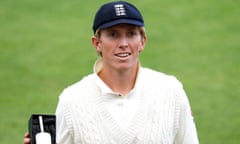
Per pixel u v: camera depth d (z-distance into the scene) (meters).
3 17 49.66
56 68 40.00
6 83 37.62
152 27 46.50
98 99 13.41
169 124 13.49
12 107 34.19
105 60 13.29
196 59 40.91
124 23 12.83
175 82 13.91
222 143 29.25
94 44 13.57
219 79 37.56
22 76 38.72
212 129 30.83
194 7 50.00
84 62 40.91
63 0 52.66
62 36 45.69
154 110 13.44
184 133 13.87
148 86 13.58
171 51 42.31
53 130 13.72
